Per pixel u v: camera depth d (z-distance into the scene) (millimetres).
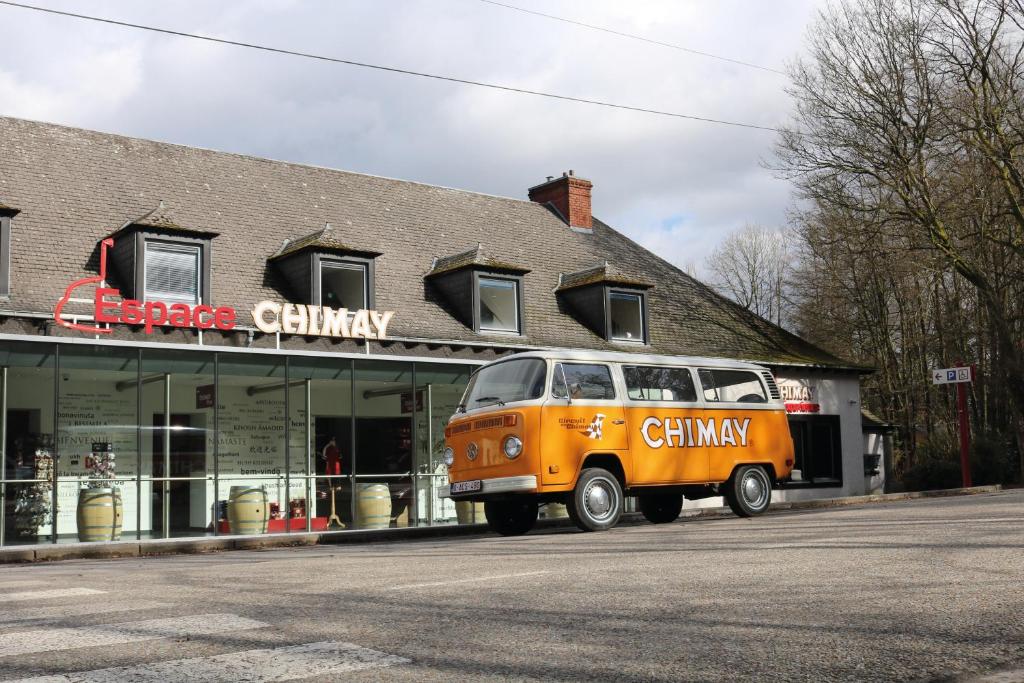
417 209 26297
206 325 18453
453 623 5156
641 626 4855
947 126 26875
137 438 17703
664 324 27578
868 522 11477
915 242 29016
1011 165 26859
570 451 13289
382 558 10031
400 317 22281
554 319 25344
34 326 17125
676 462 14391
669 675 3801
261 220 22812
